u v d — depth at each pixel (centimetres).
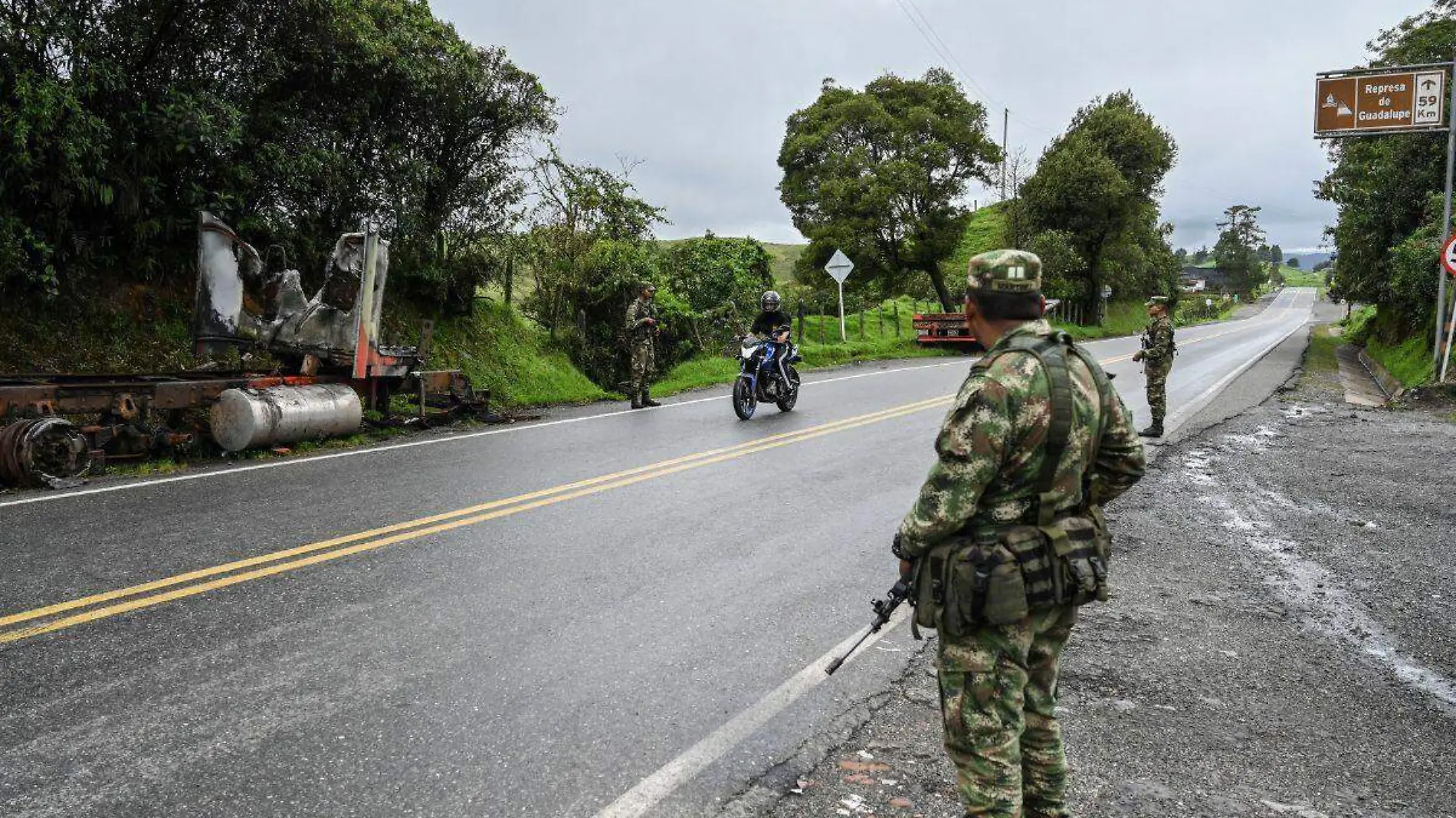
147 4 938
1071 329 4459
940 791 305
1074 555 224
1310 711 367
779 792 304
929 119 3675
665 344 2023
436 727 343
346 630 434
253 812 286
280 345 973
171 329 1055
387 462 845
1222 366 2222
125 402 782
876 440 1017
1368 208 2452
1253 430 1119
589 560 553
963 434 220
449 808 291
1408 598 509
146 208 993
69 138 867
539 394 1431
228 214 1055
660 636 437
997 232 6475
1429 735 347
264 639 420
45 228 930
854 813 291
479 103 1298
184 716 346
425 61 1214
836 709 365
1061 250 4406
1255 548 606
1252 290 15412
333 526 609
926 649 428
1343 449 981
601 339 1816
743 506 700
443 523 624
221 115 982
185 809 287
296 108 1118
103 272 1011
